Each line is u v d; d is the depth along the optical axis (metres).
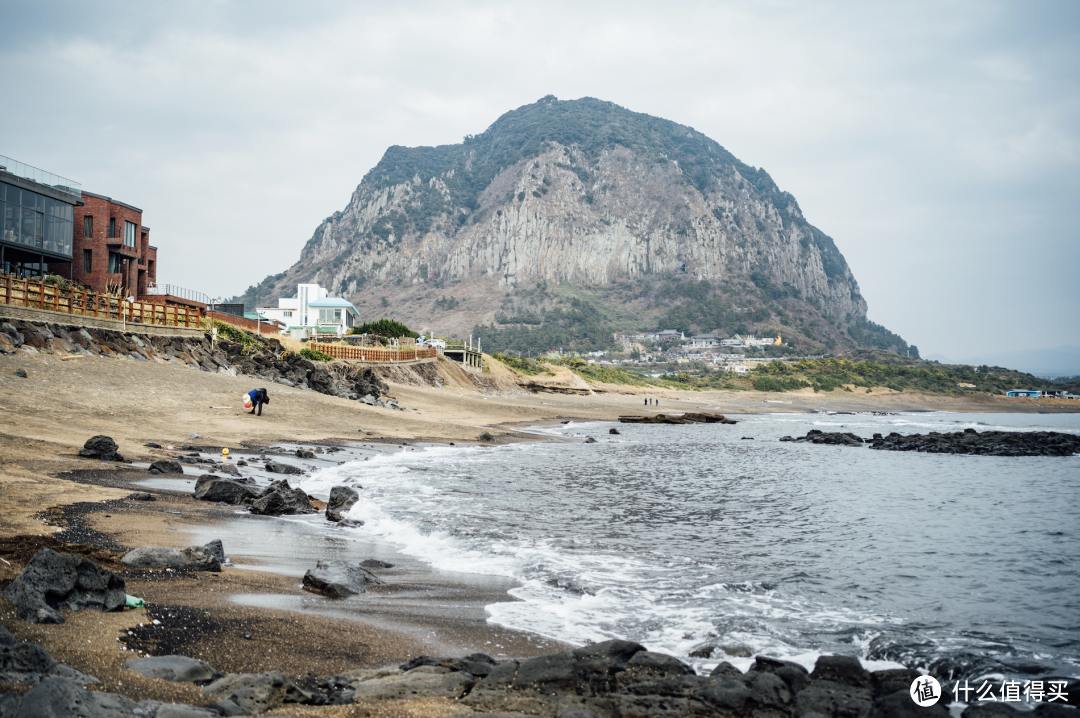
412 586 11.91
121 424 27.23
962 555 17.11
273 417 37.25
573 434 58.81
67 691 5.36
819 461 44.06
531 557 14.54
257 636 8.39
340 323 128.00
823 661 8.23
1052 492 30.55
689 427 80.19
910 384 199.38
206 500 17.08
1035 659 9.75
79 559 8.22
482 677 7.84
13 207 51.56
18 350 32.88
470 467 30.38
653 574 13.80
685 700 7.18
